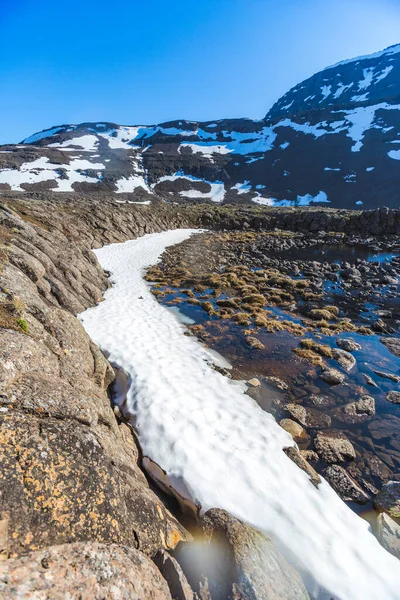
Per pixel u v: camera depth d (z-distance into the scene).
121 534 4.50
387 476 8.08
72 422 5.37
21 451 4.32
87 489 4.52
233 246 48.19
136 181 162.38
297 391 11.65
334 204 140.75
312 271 31.27
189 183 167.50
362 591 5.12
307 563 5.46
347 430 9.72
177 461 7.62
